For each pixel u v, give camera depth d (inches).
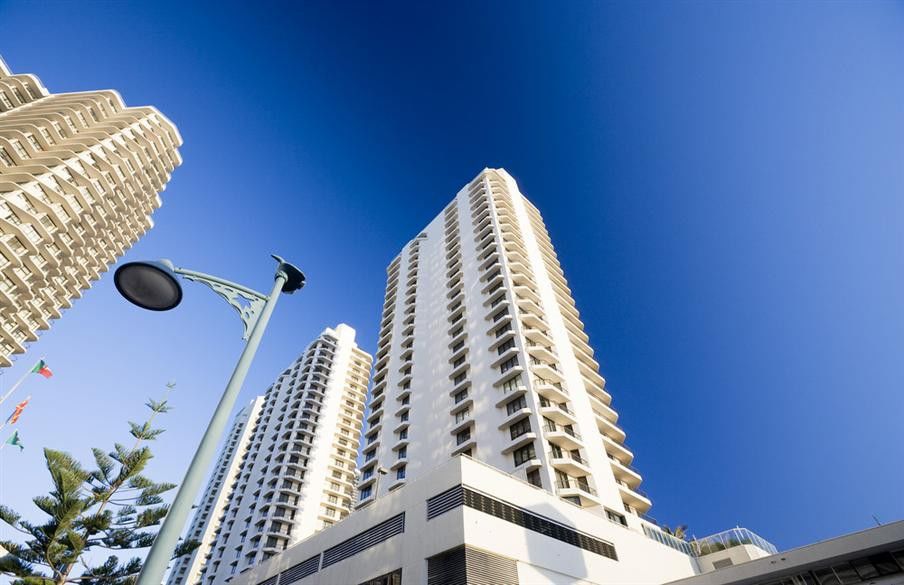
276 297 287.9
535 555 868.6
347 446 3336.6
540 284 2162.9
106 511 838.5
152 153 2972.4
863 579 777.6
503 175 2989.7
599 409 1845.5
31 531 763.4
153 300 275.9
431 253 2731.3
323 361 3818.9
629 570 1058.7
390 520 960.9
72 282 2433.6
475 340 1889.8
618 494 1444.4
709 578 903.7
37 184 2015.3
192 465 191.0
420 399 1915.6
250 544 2576.3
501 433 1487.5
